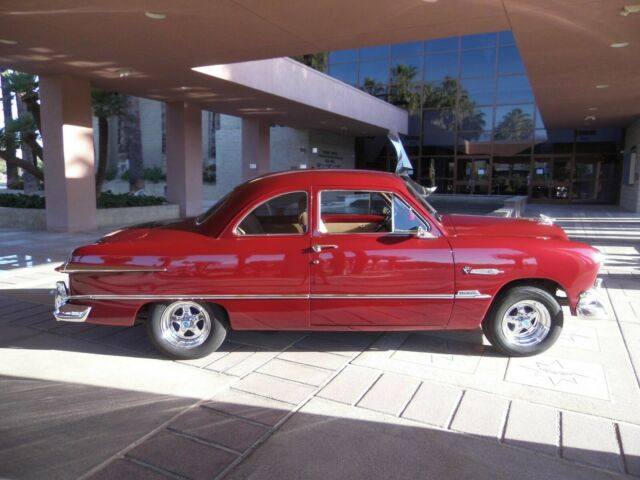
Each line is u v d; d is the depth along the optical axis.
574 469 3.07
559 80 12.70
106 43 9.38
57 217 12.95
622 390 4.10
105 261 4.56
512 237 4.68
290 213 4.86
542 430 3.49
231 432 3.46
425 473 3.02
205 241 4.60
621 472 3.04
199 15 7.75
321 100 17.61
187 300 4.58
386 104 23.69
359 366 4.57
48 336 5.34
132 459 3.14
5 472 3.00
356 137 28.81
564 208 21.67
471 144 25.84
